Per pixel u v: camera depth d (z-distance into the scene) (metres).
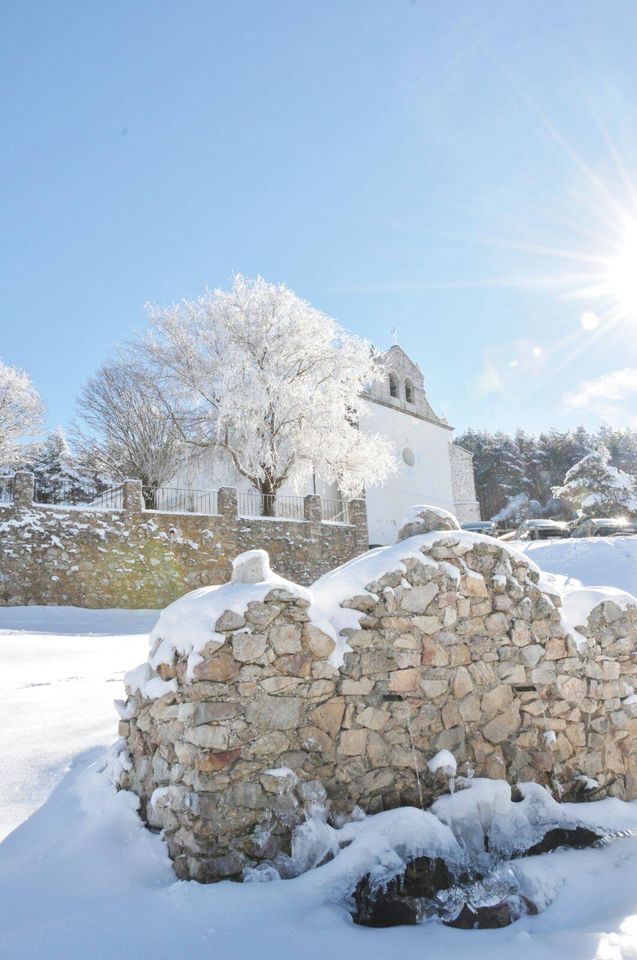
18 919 3.29
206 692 3.73
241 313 22.47
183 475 24.44
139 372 25.14
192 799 3.64
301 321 22.67
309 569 20.25
